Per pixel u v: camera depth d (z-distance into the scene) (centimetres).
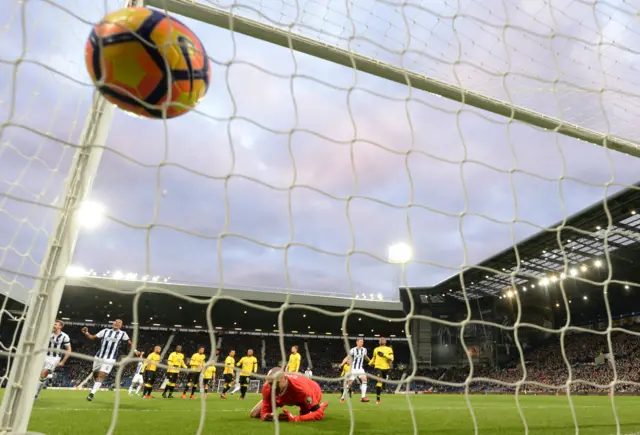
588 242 2739
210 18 380
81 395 1074
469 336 4288
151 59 214
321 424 476
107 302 3128
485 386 3491
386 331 4162
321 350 4312
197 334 4041
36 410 592
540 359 3969
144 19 218
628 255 2897
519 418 591
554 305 4044
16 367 250
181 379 2327
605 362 3469
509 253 2986
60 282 272
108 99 229
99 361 181
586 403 1102
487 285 3897
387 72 428
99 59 217
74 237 283
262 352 3969
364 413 632
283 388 478
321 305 3167
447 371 4125
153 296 2986
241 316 3569
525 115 465
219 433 399
